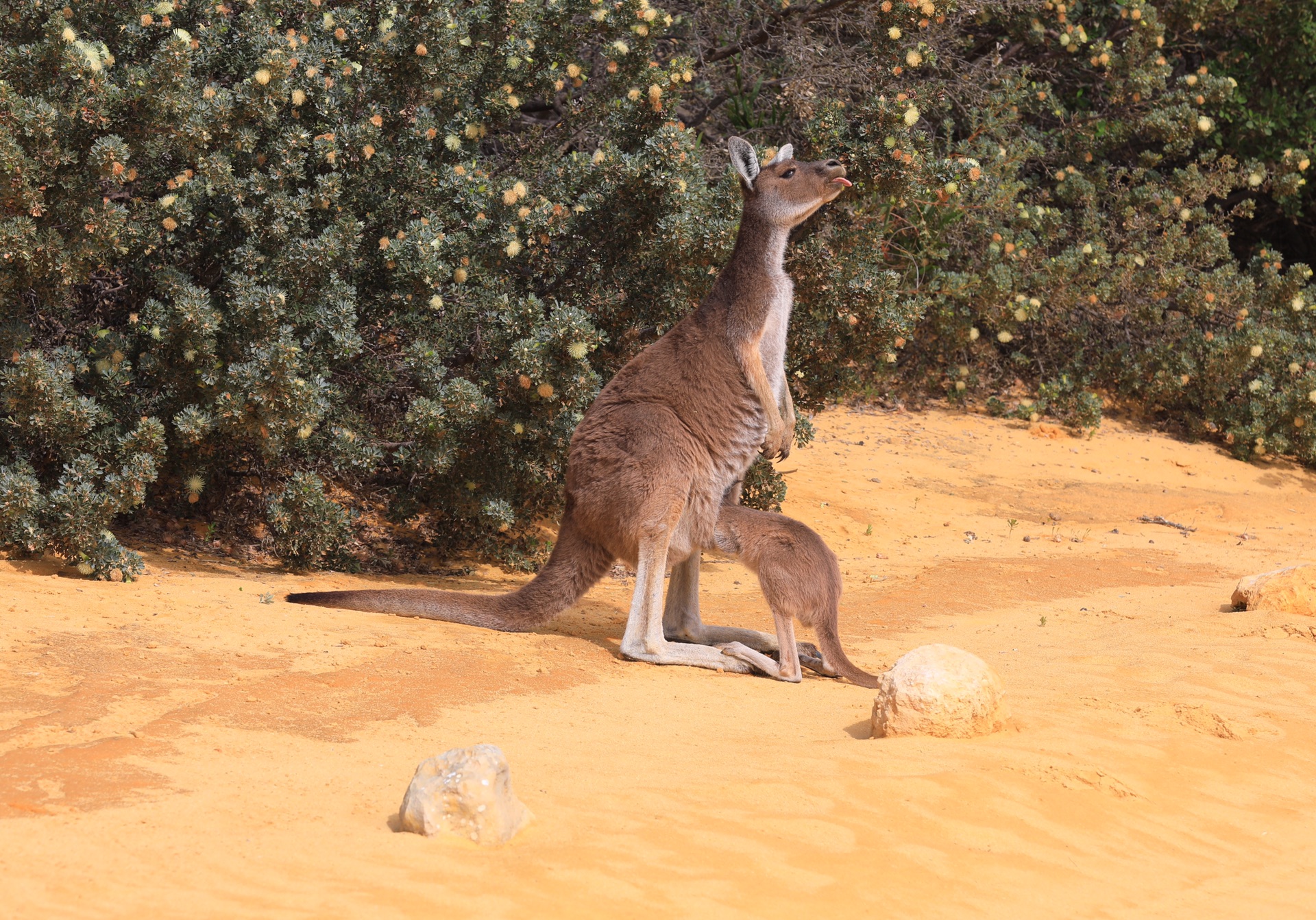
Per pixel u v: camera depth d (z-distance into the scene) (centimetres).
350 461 1128
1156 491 1902
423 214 1220
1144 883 514
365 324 1232
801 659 891
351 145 1166
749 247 903
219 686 677
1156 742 692
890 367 2047
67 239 1030
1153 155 2366
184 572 1042
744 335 893
